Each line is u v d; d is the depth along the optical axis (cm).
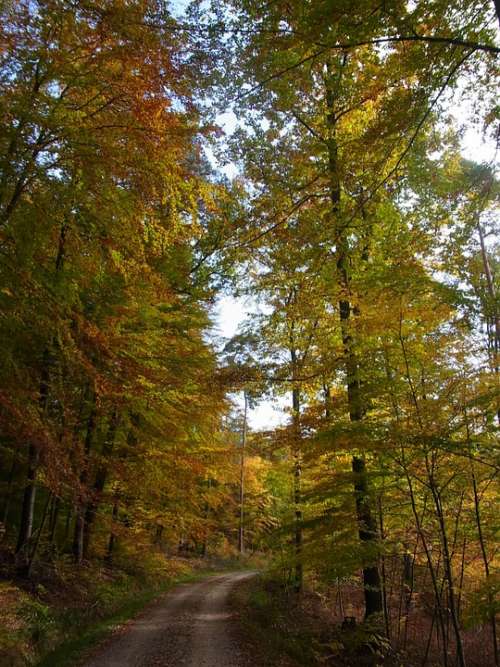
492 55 702
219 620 1191
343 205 1012
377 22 611
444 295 837
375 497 995
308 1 609
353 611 1681
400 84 808
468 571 1225
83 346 938
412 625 1487
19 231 810
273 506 3241
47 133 825
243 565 3238
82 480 1202
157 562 2042
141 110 832
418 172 977
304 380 1168
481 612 876
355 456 1021
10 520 1748
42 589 1147
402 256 1019
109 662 823
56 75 831
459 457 938
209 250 1452
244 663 837
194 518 1856
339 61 935
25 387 871
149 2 730
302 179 1059
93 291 1180
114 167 836
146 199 937
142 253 971
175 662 830
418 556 1369
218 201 1238
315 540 1028
